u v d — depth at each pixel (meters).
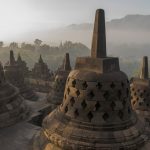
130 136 14.12
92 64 14.88
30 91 37.09
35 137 18.75
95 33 14.89
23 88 35.53
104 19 14.81
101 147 13.41
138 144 14.30
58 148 14.37
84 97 14.39
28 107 26.45
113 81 14.29
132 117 15.40
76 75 14.95
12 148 17.58
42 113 26.09
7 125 20.92
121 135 13.95
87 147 13.51
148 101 28.78
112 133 13.90
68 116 14.93
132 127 14.70
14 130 20.48
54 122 15.50
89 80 14.30
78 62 15.55
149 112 28.27
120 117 14.57
